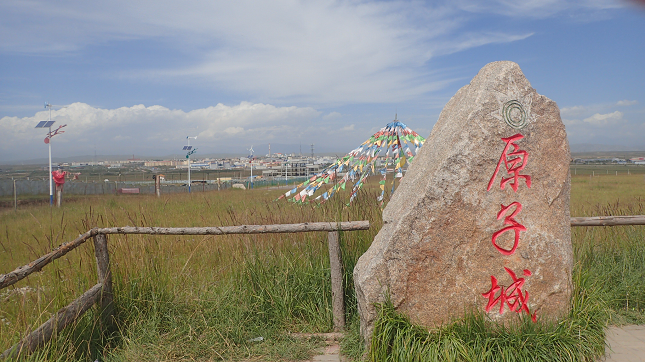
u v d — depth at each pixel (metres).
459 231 3.25
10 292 4.76
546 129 3.35
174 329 3.95
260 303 4.26
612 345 3.69
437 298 3.30
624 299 4.57
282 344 3.83
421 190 3.31
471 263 3.28
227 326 3.97
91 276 4.12
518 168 3.29
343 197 5.88
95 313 3.81
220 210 10.86
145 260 4.39
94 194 24.09
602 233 5.79
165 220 8.23
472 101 3.36
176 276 4.56
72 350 3.36
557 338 3.21
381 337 3.23
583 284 3.69
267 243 4.92
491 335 3.23
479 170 3.24
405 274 3.28
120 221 7.90
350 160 7.05
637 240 5.55
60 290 3.83
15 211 13.19
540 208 3.34
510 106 3.29
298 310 4.28
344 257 4.45
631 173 54.56
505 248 3.29
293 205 7.08
